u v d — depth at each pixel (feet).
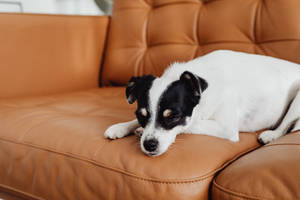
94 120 4.58
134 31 7.27
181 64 5.17
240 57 5.20
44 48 6.66
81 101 5.86
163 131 4.04
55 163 3.82
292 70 5.17
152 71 6.91
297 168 2.74
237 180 2.89
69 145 3.84
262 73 5.01
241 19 5.99
